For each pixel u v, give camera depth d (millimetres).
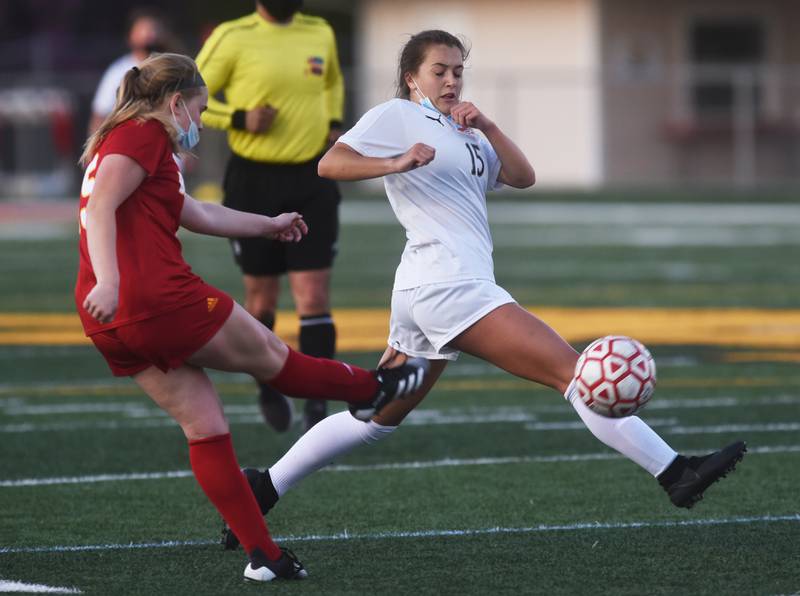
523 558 21688
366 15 132500
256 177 32250
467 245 21953
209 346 19500
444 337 21812
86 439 32594
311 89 32375
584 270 70438
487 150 22875
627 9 129125
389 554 22062
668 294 60594
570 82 127375
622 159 128375
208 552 22266
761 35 131875
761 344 46719
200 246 85562
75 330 51375
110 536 23469
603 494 26547
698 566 21078
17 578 20719
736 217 103125
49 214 108000
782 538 22844
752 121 128000
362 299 59219
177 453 31031
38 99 123562
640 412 35281
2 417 35469
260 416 35625
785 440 31734
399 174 22094
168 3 148625
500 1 129750
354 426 22766
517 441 32094
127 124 19359
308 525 24219
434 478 28219
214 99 32812
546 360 21281
